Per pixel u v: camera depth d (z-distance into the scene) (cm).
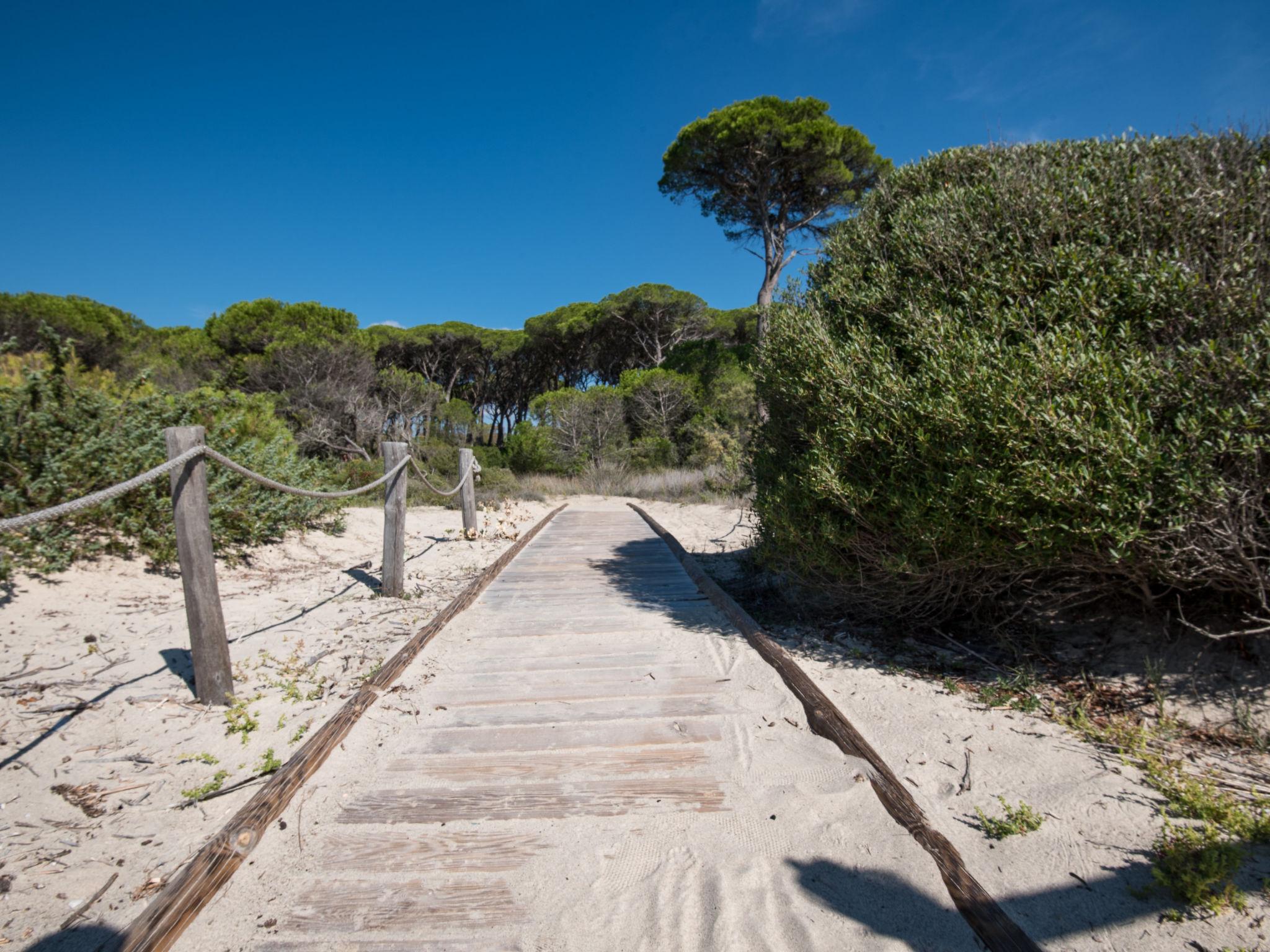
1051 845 229
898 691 365
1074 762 280
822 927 200
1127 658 362
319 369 2622
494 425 4241
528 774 292
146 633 463
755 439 543
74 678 382
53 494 552
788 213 2006
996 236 376
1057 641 397
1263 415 271
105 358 2395
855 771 282
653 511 1460
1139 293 313
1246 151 357
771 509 439
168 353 2772
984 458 322
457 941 197
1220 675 327
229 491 706
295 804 268
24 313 2230
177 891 205
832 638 463
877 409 359
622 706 367
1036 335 326
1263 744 285
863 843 237
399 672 407
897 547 380
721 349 2742
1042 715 326
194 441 350
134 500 609
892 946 192
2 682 368
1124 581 347
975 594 405
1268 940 181
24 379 578
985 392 315
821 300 470
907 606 443
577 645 483
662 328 3356
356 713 340
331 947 195
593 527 1180
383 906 212
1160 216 335
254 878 225
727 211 2005
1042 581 390
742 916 205
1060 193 358
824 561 414
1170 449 285
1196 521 280
